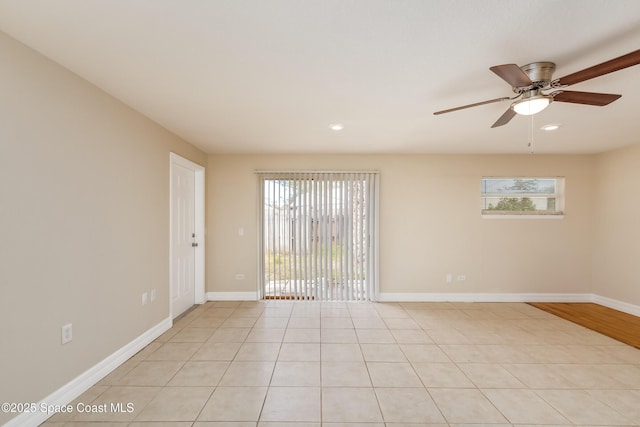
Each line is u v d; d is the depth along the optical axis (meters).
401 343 3.15
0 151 1.67
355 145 4.19
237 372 2.54
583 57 1.93
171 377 2.46
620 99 2.58
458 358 2.82
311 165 4.72
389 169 4.75
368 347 3.05
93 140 2.34
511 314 4.11
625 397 2.23
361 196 4.70
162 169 3.37
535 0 1.42
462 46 1.81
